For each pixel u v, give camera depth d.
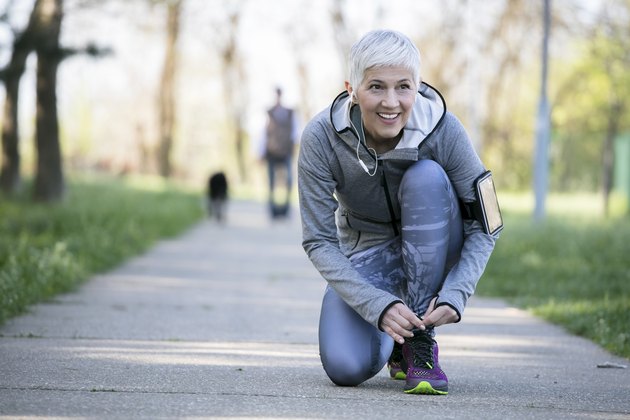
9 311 7.20
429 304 4.63
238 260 12.70
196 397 4.39
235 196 32.09
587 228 16.02
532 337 6.93
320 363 5.55
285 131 19.91
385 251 4.91
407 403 4.38
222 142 67.12
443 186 4.56
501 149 42.28
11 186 21.91
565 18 26.25
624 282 9.80
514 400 4.55
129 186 29.25
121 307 8.04
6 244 10.88
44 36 14.82
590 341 6.76
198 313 7.84
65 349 5.77
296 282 10.45
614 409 4.42
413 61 4.38
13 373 4.88
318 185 4.69
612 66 25.39
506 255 12.53
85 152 61.38
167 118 41.12
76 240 12.14
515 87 41.59
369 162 4.57
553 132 25.02
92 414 3.96
